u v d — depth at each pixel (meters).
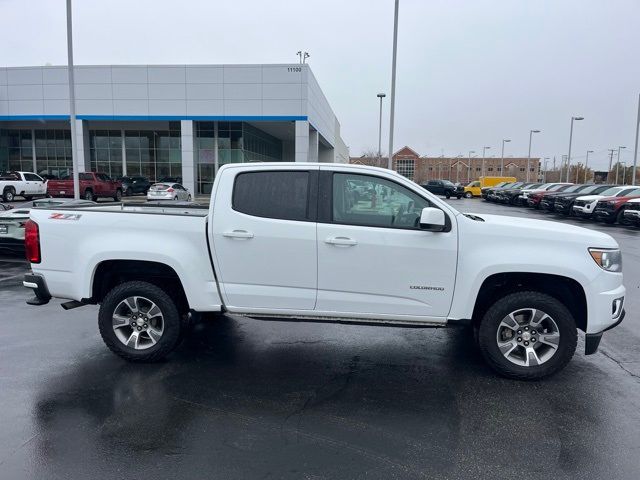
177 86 32.94
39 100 33.62
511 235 4.39
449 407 3.99
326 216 4.50
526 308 4.43
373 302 4.52
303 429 3.62
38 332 5.79
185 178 33.72
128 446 3.37
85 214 4.75
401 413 3.88
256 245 4.54
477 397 4.18
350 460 3.22
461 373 4.71
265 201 4.57
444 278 4.43
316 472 3.08
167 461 3.19
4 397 4.09
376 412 3.90
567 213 25.34
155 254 4.60
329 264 4.49
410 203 4.47
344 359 5.06
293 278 4.56
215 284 4.69
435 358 5.11
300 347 5.41
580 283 4.32
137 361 4.84
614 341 5.69
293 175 4.57
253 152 38.62
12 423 3.67
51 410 3.87
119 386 4.32
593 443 3.46
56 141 37.88
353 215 4.52
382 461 3.21
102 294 5.03
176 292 4.94
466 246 4.39
